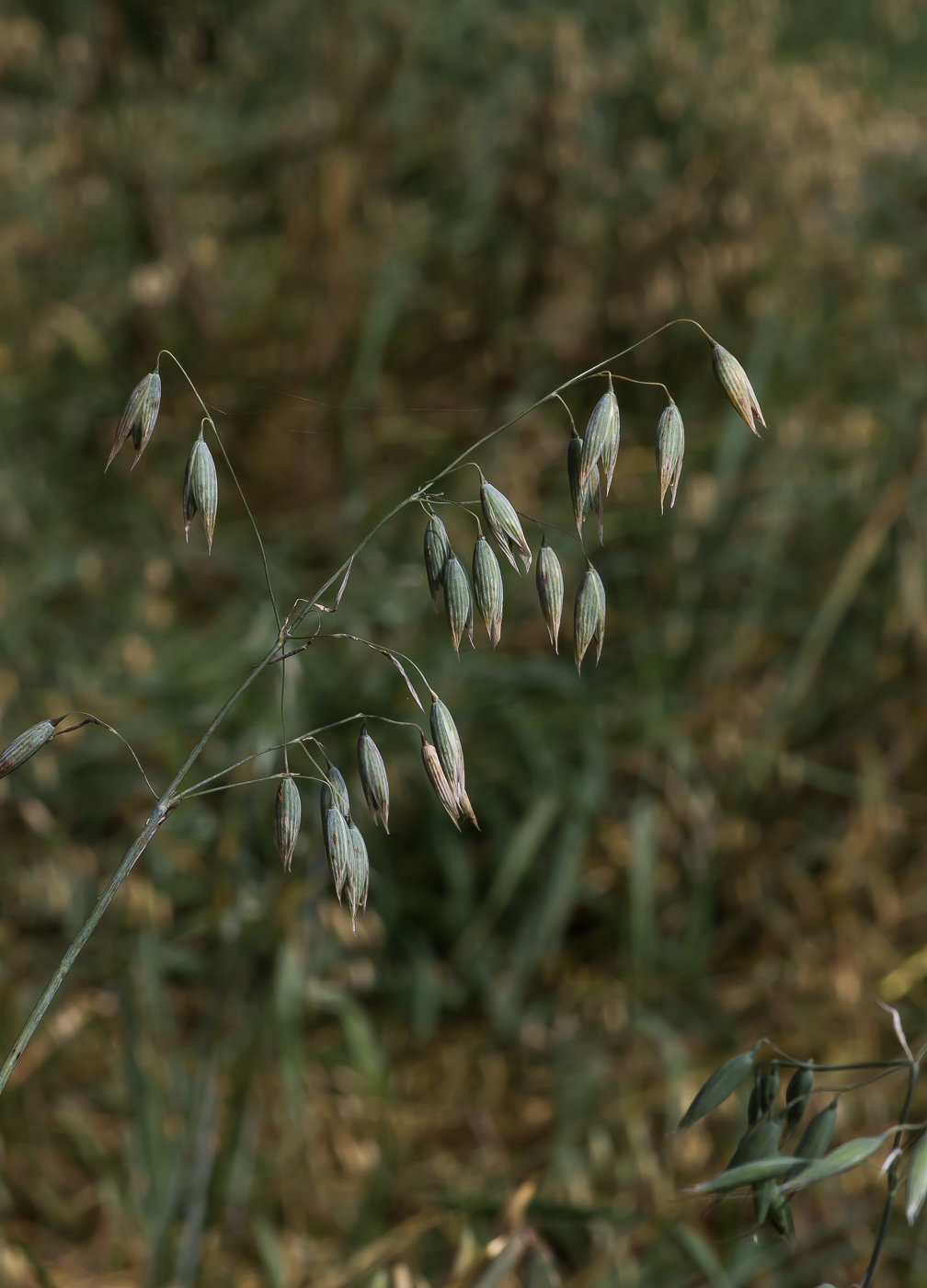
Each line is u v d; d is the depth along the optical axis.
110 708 2.93
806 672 2.93
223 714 1.08
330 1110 2.43
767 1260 2.14
